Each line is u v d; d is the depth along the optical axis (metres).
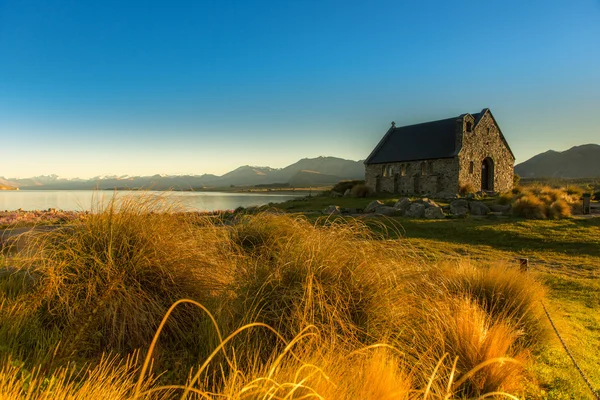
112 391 2.86
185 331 4.38
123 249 4.52
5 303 4.16
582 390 4.31
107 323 4.00
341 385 3.04
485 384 4.13
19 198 50.72
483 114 44.59
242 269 5.41
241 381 3.01
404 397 3.16
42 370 3.12
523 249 15.93
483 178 47.88
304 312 4.22
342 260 5.14
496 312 6.03
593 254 14.86
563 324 6.24
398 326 4.71
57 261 4.50
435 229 19.64
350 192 45.09
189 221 6.04
